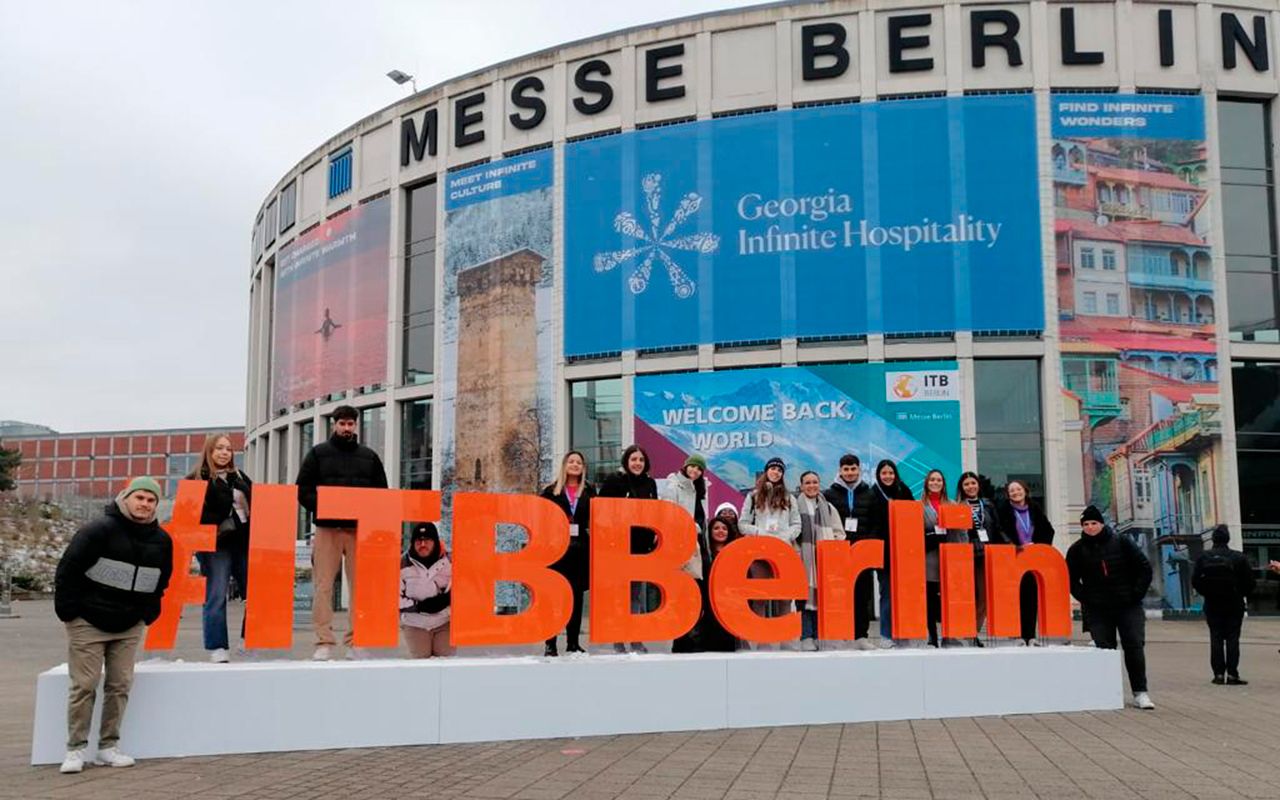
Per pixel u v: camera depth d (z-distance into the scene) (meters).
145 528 7.27
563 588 9.07
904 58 25.50
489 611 8.80
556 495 10.39
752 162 26.05
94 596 7.04
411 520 8.71
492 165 28.94
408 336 30.72
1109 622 10.64
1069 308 24.52
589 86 27.73
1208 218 24.95
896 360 24.77
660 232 26.58
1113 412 24.22
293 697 7.91
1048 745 8.18
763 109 26.27
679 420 25.86
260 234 40.22
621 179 27.08
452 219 29.48
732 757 7.64
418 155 30.55
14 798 6.18
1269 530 24.36
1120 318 24.55
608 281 26.95
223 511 9.22
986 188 24.89
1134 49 25.23
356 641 8.46
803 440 24.92
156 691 7.63
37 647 18.62
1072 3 25.36
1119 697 10.26
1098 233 24.75
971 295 24.64
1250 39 25.56
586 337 27.05
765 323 25.48
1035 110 25.02
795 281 25.42
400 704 8.16
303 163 35.03
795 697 9.23
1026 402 24.53
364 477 9.27
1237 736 8.63
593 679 8.68
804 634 10.86
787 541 10.74
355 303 32.06
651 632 9.26
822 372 25.00
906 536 10.30
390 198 31.38
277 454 36.41
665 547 9.43
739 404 25.42
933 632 11.28
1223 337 24.62
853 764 7.38
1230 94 25.50
